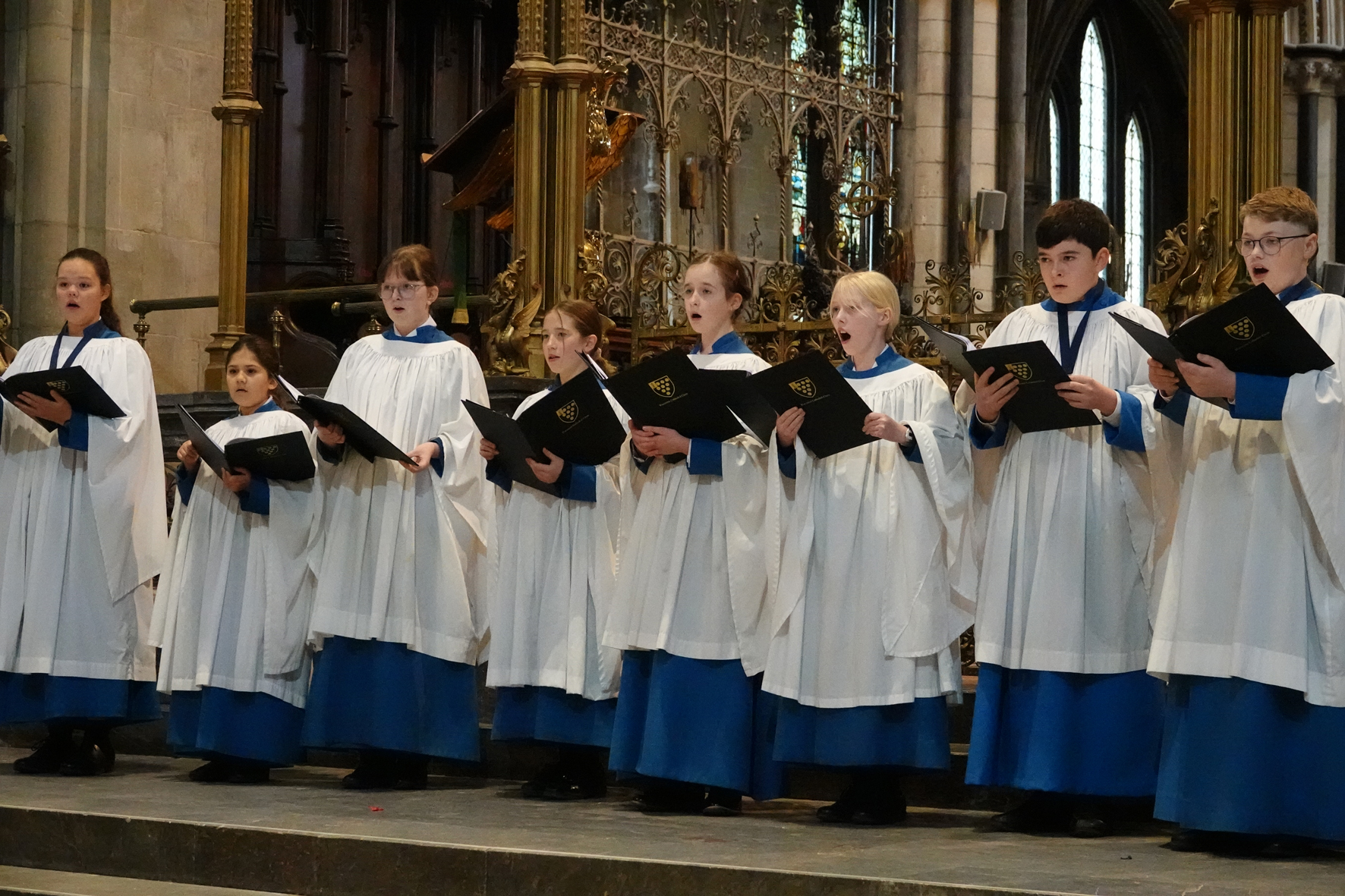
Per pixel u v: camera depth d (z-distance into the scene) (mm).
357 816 6492
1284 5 8586
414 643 7492
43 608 7961
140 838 6188
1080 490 6297
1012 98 23578
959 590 6582
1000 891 4855
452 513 7582
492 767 8227
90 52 14672
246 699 7754
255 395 8273
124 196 14820
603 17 14562
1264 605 5789
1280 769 5766
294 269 17438
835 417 6375
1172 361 5754
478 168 11539
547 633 7352
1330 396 5645
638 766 6797
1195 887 4980
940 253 22797
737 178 20281
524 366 10633
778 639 6656
